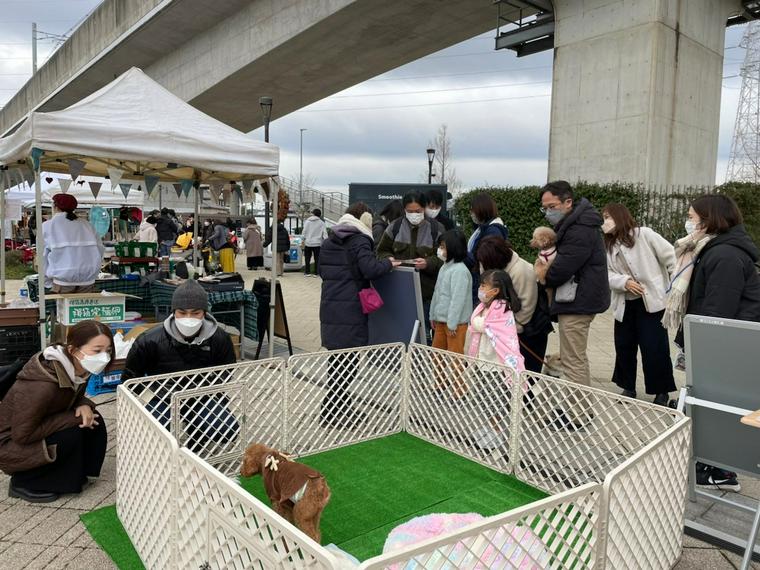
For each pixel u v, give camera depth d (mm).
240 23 19406
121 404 2971
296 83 21453
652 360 4770
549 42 14539
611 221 4773
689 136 12984
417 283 4574
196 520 2186
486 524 1778
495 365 3779
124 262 8242
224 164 5676
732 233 3398
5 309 5371
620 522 2283
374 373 4348
